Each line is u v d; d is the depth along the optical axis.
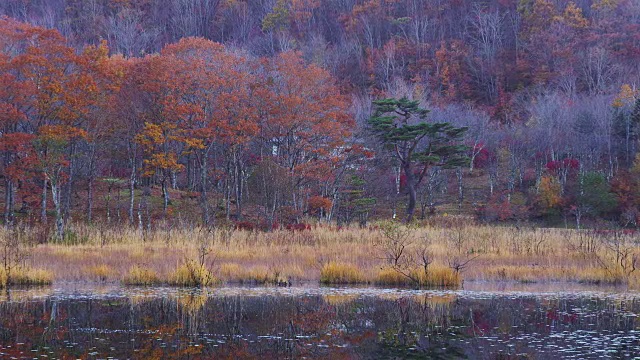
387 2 135.38
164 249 30.81
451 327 17.12
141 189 58.81
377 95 91.12
